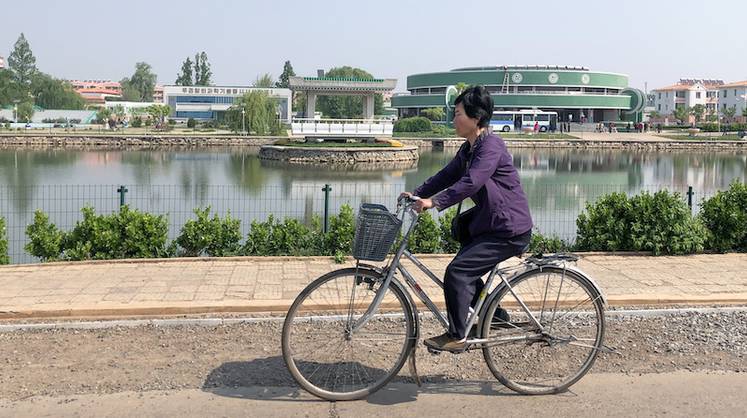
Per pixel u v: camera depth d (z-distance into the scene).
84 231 8.69
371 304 4.38
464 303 4.21
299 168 39.19
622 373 4.67
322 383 4.31
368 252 4.12
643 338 5.39
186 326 5.65
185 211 16.89
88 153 48.59
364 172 37.22
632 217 9.01
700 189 26.19
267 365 4.72
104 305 5.99
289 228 9.30
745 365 4.82
